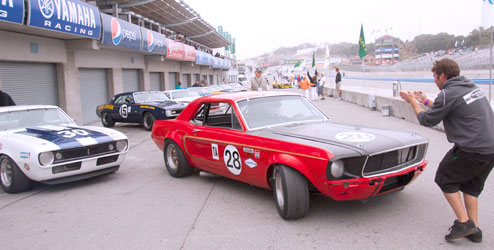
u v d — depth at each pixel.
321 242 3.47
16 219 4.51
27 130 6.11
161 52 20.84
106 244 3.68
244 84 37.75
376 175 3.59
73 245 3.69
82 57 14.93
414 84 26.61
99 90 17.05
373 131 4.23
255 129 4.60
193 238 3.72
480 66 22.45
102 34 13.69
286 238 3.60
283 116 4.93
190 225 4.07
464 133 3.10
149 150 8.91
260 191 5.19
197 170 6.50
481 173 3.23
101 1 18.92
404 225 3.76
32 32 11.36
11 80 11.52
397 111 12.42
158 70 24.69
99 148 5.77
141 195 5.27
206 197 5.02
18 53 11.32
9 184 5.68
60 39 13.30
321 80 22.94
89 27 12.57
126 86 20.22
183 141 5.73
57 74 13.66
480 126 3.05
